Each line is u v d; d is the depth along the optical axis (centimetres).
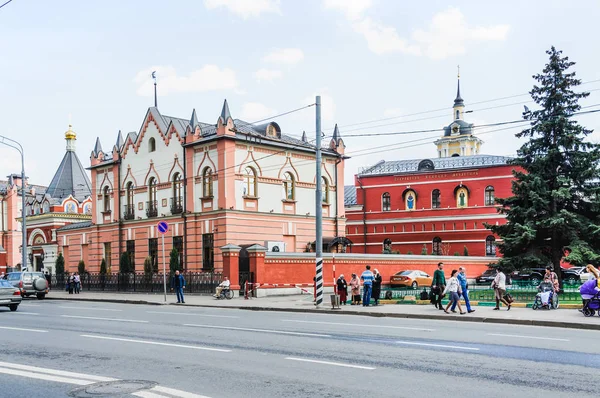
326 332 1509
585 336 1427
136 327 1677
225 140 3694
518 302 2362
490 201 5281
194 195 3931
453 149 8944
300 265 3416
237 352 1171
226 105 3756
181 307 2712
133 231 4453
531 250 2902
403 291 2872
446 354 1127
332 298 2367
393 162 6034
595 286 1870
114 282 4078
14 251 7100
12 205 7138
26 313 2302
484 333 1484
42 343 1346
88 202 6178
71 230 5184
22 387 862
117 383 881
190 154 3972
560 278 2891
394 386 849
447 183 5469
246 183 3834
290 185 4128
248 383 875
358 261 3800
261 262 3200
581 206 2923
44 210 6009
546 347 1220
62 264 4697
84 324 1791
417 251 5544
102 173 4809
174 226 4072
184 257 3962
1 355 1170
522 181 2930
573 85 2883
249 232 3791
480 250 5269
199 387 851
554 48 2884
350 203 6222
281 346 1248
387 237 5703
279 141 4022
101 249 4788
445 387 841
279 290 3272
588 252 2734
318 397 788
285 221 4031
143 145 4416
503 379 895
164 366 1023
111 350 1220
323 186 4400
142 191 4406
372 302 2588
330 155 4403
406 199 5644
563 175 2889
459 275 2081
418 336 1416
